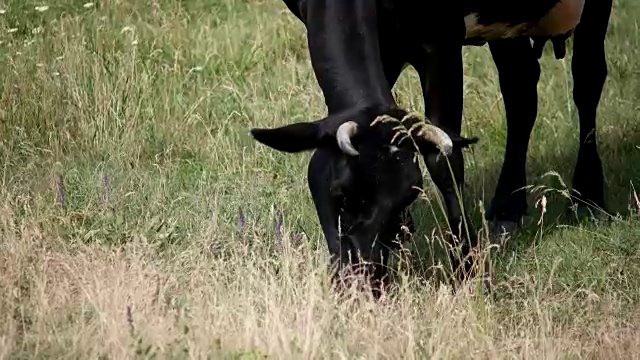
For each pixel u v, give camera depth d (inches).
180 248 686.5
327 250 653.9
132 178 787.4
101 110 879.7
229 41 1038.4
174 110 919.7
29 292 606.5
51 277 617.0
